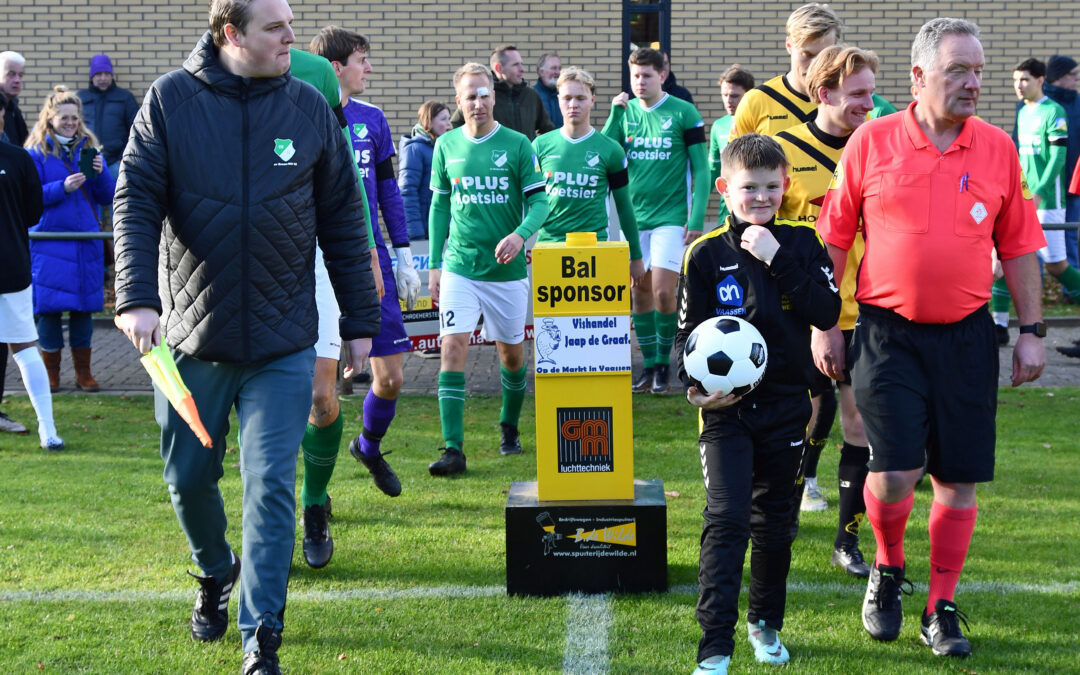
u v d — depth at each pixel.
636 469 6.37
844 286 4.79
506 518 4.36
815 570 4.70
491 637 3.93
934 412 3.77
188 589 4.45
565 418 4.45
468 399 8.60
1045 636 3.91
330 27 5.74
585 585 4.39
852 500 4.65
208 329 3.57
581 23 13.22
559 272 4.40
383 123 5.89
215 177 3.53
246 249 3.55
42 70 13.16
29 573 4.62
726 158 3.70
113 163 12.75
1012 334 11.20
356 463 6.61
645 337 8.72
